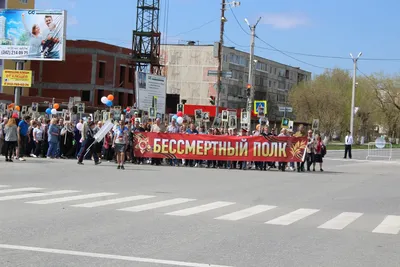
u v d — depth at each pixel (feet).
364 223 35.42
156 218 34.45
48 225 30.66
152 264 22.34
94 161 82.28
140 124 88.79
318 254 25.50
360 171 88.63
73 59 219.41
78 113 128.47
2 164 71.92
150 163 87.51
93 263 22.21
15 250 24.23
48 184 52.34
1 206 37.40
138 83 136.67
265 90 351.67
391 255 25.89
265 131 86.28
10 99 187.01
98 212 36.06
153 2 232.94
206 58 298.56
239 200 45.80
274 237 29.45
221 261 23.34
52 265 21.70
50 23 116.06
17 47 117.08
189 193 49.44
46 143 87.51
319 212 40.09
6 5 208.44
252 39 144.36
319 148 85.20
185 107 227.81
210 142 83.41
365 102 282.15
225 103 303.07
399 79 269.44
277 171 82.53
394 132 300.20
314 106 267.59
